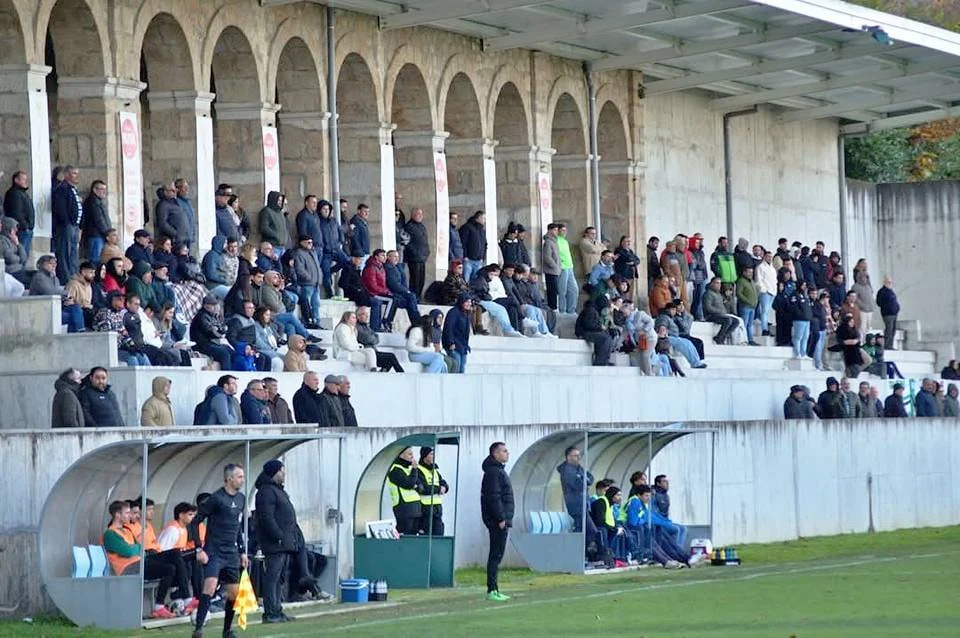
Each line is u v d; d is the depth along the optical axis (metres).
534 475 70.31
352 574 64.06
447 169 101.94
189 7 82.31
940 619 50.47
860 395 98.44
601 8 96.88
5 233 67.81
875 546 82.94
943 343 132.38
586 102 109.25
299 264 79.50
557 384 83.31
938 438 97.56
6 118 74.06
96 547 53.69
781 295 110.62
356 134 94.00
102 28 77.38
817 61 109.56
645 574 68.69
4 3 73.44
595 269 99.31
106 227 73.50
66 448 55.50
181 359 66.88
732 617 51.84
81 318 65.69
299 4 89.06
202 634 49.47
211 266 75.50
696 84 112.12
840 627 48.84
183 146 82.81
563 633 48.34
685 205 118.94
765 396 96.31
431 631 49.44
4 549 53.75
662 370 94.75
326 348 78.50
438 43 98.19
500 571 69.44
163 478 56.31
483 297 90.25
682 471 80.31
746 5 97.50
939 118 133.25
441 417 76.75
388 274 84.12
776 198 128.88
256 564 57.12
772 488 85.94
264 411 63.59
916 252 140.75
